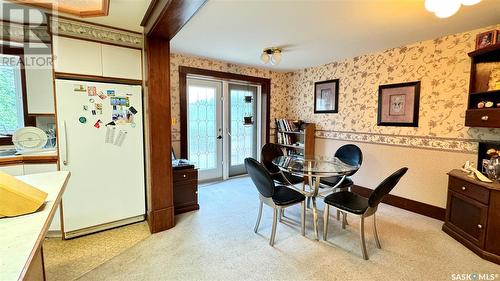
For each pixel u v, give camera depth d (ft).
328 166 9.12
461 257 6.93
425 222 9.28
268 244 7.67
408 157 10.40
